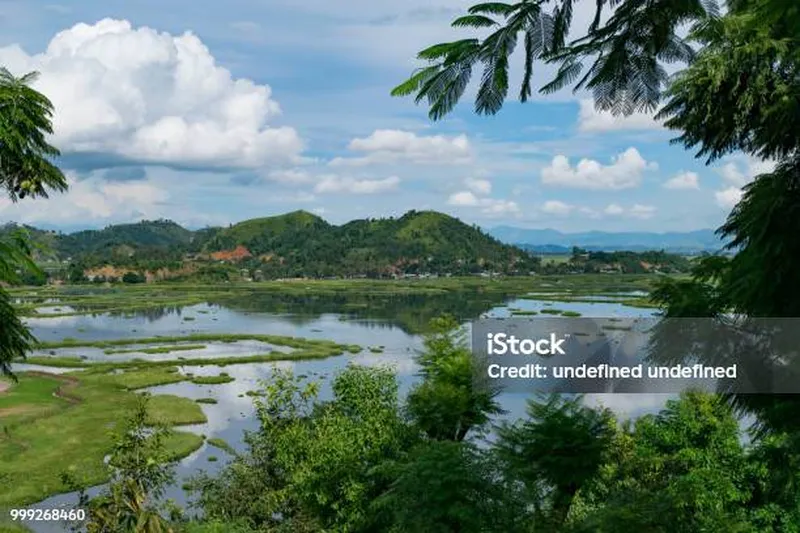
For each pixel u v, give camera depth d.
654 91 5.14
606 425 12.23
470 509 11.19
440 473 11.60
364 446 20.92
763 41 5.48
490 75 4.64
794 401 6.02
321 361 84.19
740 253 6.15
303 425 22.50
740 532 11.54
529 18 4.47
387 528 19.00
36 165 6.21
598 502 13.16
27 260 6.04
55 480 37.69
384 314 140.62
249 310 151.25
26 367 77.69
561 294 182.25
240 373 77.38
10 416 53.81
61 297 173.50
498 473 11.74
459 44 4.53
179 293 193.75
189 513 22.78
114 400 60.56
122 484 11.17
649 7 4.68
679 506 9.19
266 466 22.28
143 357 87.06
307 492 20.67
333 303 167.50
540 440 11.80
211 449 47.25
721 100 6.13
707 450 19.42
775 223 5.67
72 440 46.91
